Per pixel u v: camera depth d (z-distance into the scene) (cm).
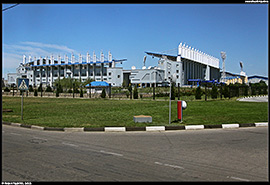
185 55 8775
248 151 637
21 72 11081
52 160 554
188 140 780
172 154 608
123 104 2386
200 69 10050
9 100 3164
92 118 1273
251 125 1061
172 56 8662
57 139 798
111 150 649
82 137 834
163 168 500
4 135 872
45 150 648
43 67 10694
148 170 487
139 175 458
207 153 618
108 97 4091
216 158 573
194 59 9325
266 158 571
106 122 1116
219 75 11675
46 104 2434
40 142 751
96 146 697
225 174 465
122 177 447
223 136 845
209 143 734
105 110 1747
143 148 672
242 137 824
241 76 10294
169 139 797
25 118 1292
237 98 3033
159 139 797
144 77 8312
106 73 9894
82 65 10162
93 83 5294
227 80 8600
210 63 10688
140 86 8369
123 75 9456
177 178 443
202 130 976
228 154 607
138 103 2519
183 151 639
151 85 8356
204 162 541
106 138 816
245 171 482
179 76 8406
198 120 1169
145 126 995
